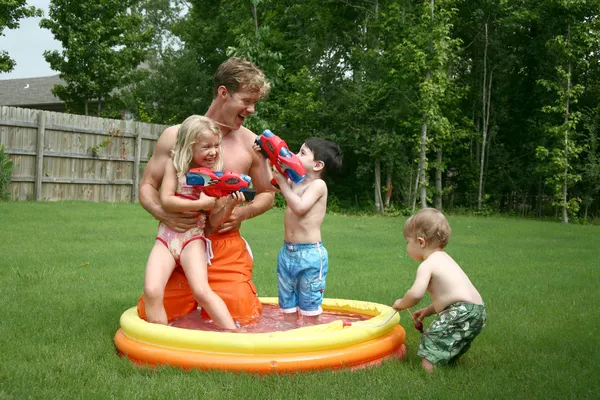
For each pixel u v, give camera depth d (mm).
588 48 16672
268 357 2871
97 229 9742
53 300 4734
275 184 3850
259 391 2611
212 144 3582
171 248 3576
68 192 15375
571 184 17109
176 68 25000
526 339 3775
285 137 18844
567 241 10609
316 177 4020
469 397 2600
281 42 19703
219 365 2869
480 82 19281
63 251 7473
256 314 3824
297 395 2578
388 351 3266
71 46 22625
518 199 19609
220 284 3688
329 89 18938
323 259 3895
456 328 3164
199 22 25203
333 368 2949
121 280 5758
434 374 2994
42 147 14594
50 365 3014
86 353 3260
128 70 24625
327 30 19047
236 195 3545
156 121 25297
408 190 18031
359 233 11086
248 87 3727
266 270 6562
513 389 2719
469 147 19719
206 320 3750
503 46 18953
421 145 17141
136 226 10367
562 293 5477
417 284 3270
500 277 6414
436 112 16750
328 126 18938
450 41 16750
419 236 3426
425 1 16531
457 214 18734
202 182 3479
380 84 17641
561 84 17219
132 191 16984
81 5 22719
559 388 2736
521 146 19562
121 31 24109
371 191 19234
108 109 25516
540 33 18281
